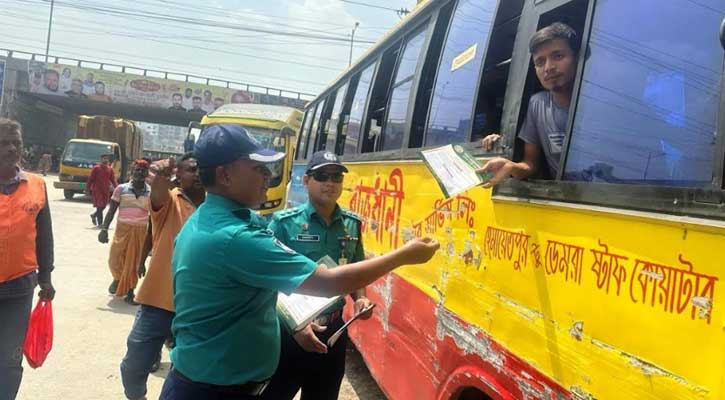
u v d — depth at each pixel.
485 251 2.59
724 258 1.37
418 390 3.38
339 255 3.53
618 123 1.91
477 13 3.31
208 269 2.17
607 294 1.75
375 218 4.69
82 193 24.09
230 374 2.21
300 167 9.86
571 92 2.26
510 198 2.38
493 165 2.27
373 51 5.70
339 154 6.67
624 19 1.97
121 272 7.52
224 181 2.28
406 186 3.93
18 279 3.63
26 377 4.93
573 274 1.92
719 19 1.59
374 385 5.44
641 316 1.61
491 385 2.43
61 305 7.11
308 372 3.43
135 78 38.81
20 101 37.62
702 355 1.41
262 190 2.35
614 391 1.69
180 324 2.28
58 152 42.59
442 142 3.41
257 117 14.89
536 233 2.17
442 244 3.15
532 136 2.40
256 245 2.13
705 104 1.59
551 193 2.09
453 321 2.89
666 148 1.71
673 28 1.75
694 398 1.42
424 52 4.05
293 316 2.76
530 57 2.50
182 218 4.24
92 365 5.27
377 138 4.96
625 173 1.86
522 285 2.24
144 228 7.41
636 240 1.65
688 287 1.46
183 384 2.26
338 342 3.49
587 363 1.82
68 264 9.55
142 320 4.04
